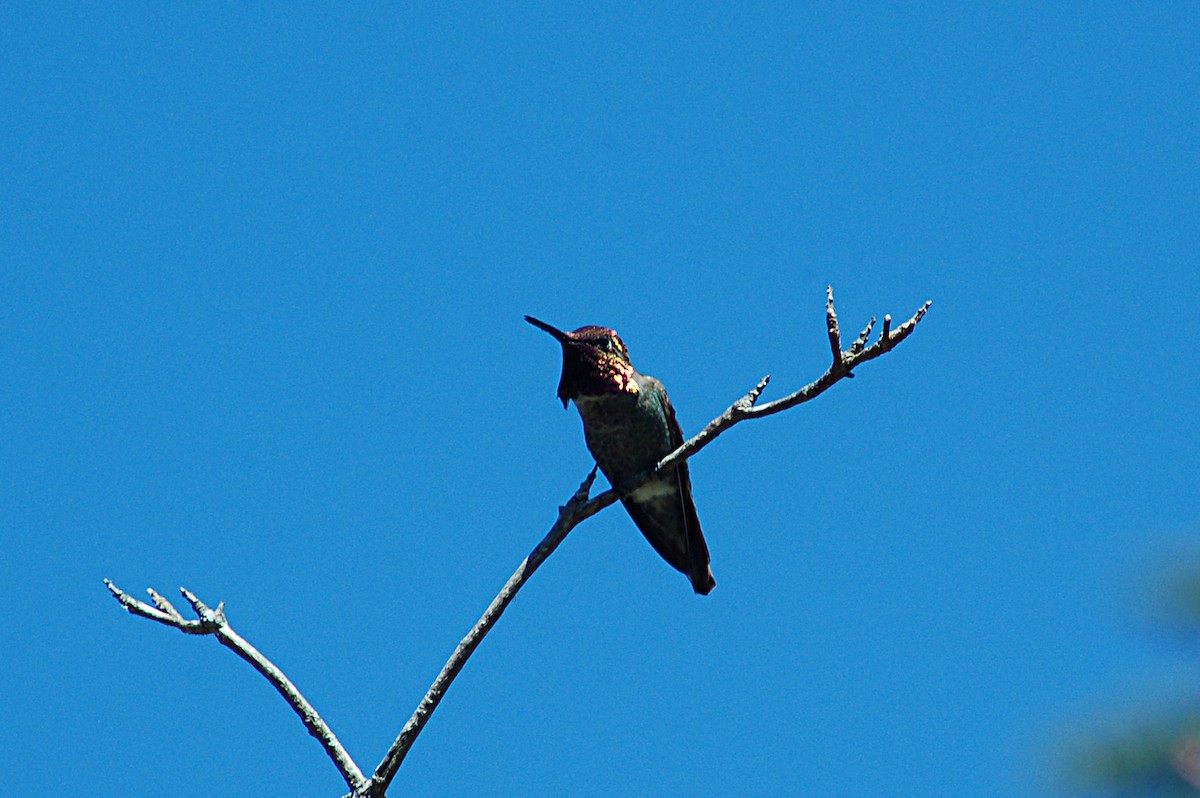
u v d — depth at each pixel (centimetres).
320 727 871
